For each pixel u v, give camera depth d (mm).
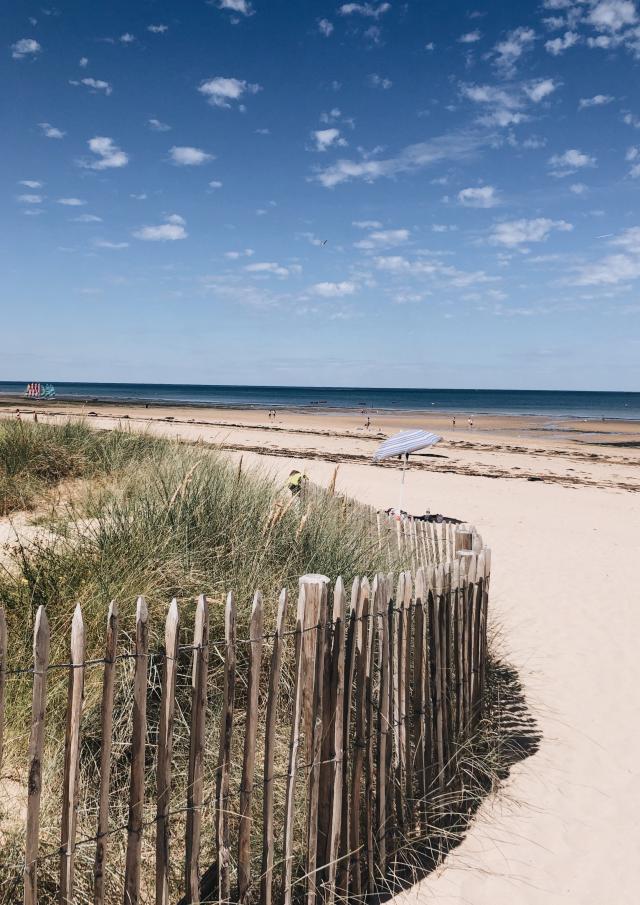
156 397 118875
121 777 3180
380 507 13195
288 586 4523
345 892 3018
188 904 2568
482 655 4402
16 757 3062
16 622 3666
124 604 3748
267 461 19062
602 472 22438
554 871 3426
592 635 6781
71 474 8672
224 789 2645
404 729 3375
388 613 3244
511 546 10562
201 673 2471
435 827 3557
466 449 29234
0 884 2561
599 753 4590
